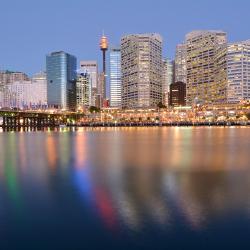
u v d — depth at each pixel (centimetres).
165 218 1470
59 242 1242
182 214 1520
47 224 1415
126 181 2347
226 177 2489
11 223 1430
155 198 1812
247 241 1230
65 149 5350
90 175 2634
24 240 1260
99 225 1395
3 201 1777
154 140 7912
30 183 2298
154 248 1187
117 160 3706
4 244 1231
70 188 2108
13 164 3403
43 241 1251
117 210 1591
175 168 3005
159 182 2297
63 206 1669
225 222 1413
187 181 2328
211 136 9794
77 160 3731
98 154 4447
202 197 1828
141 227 1369
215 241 1234
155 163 3400
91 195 1905
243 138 8494
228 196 1847
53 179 2459
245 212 1541
